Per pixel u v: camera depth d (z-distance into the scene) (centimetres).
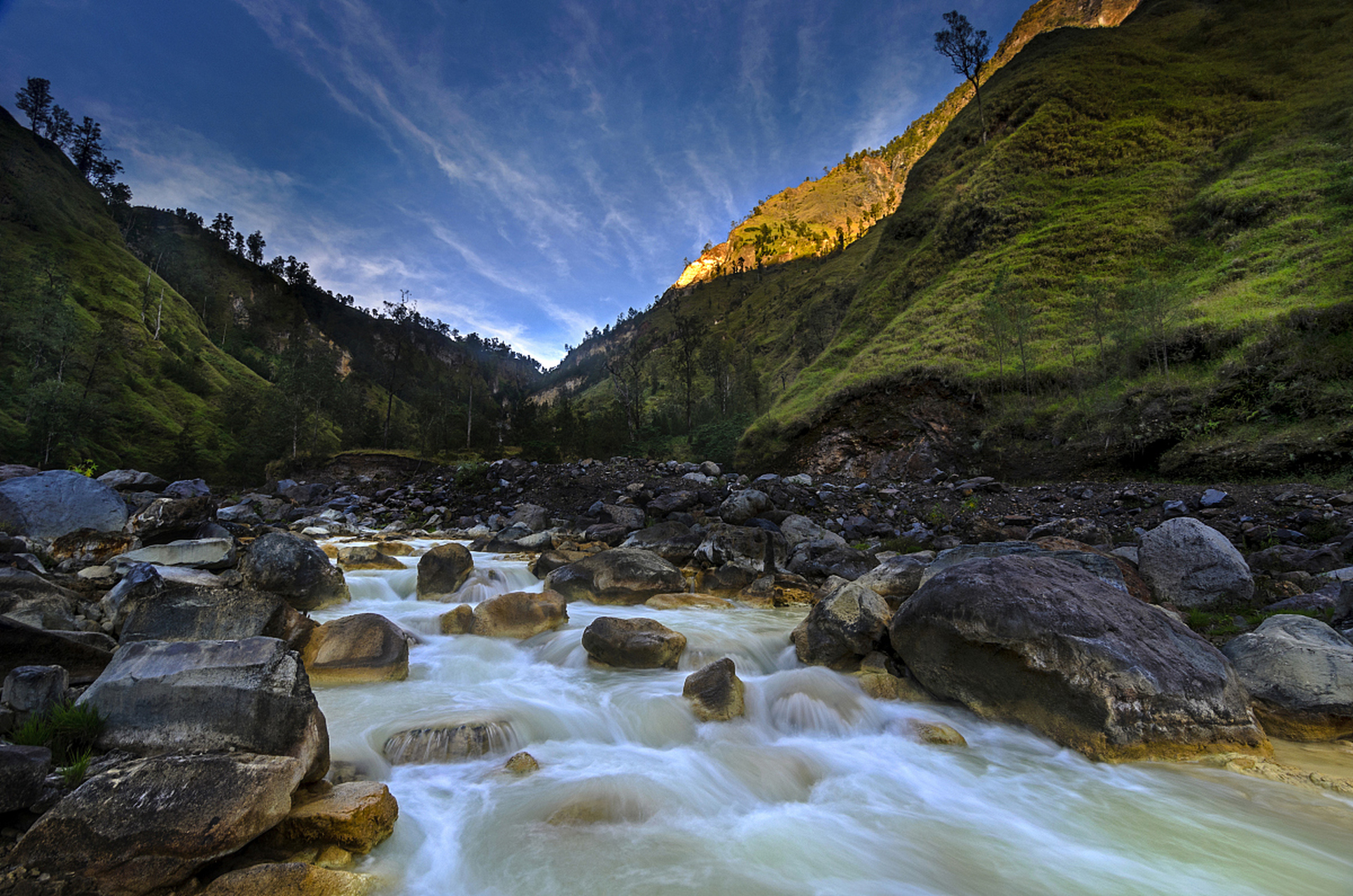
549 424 5481
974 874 358
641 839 386
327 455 3180
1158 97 4472
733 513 1695
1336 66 4116
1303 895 337
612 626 743
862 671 693
